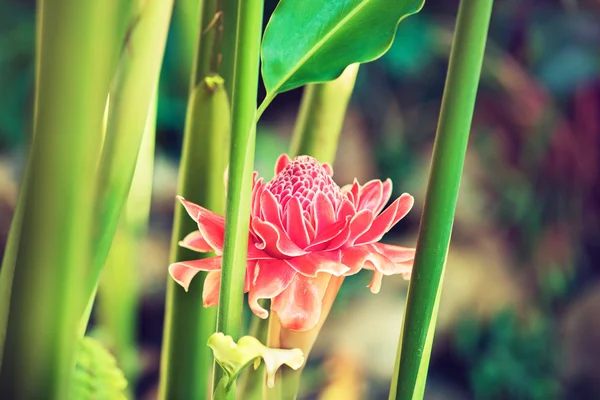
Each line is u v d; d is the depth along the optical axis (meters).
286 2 0.76
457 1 2.51
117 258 0.96
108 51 0.68
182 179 0.85
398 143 2.52
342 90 0.88
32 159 0.69
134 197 0.95
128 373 0.98
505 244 2.44
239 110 0.72
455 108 0.71
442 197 0.72
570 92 2.52
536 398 2.28
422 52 2.49
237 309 0.74
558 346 2.36
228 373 0.72
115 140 0.74
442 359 2.35
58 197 0.69
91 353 0.88
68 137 0.68
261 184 0.80
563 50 2.54
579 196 2.50
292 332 0.79
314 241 0.78
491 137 2.53
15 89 2.30
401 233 2.34
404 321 0.74
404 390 0.74
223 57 0.84
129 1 0.69
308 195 0.80
